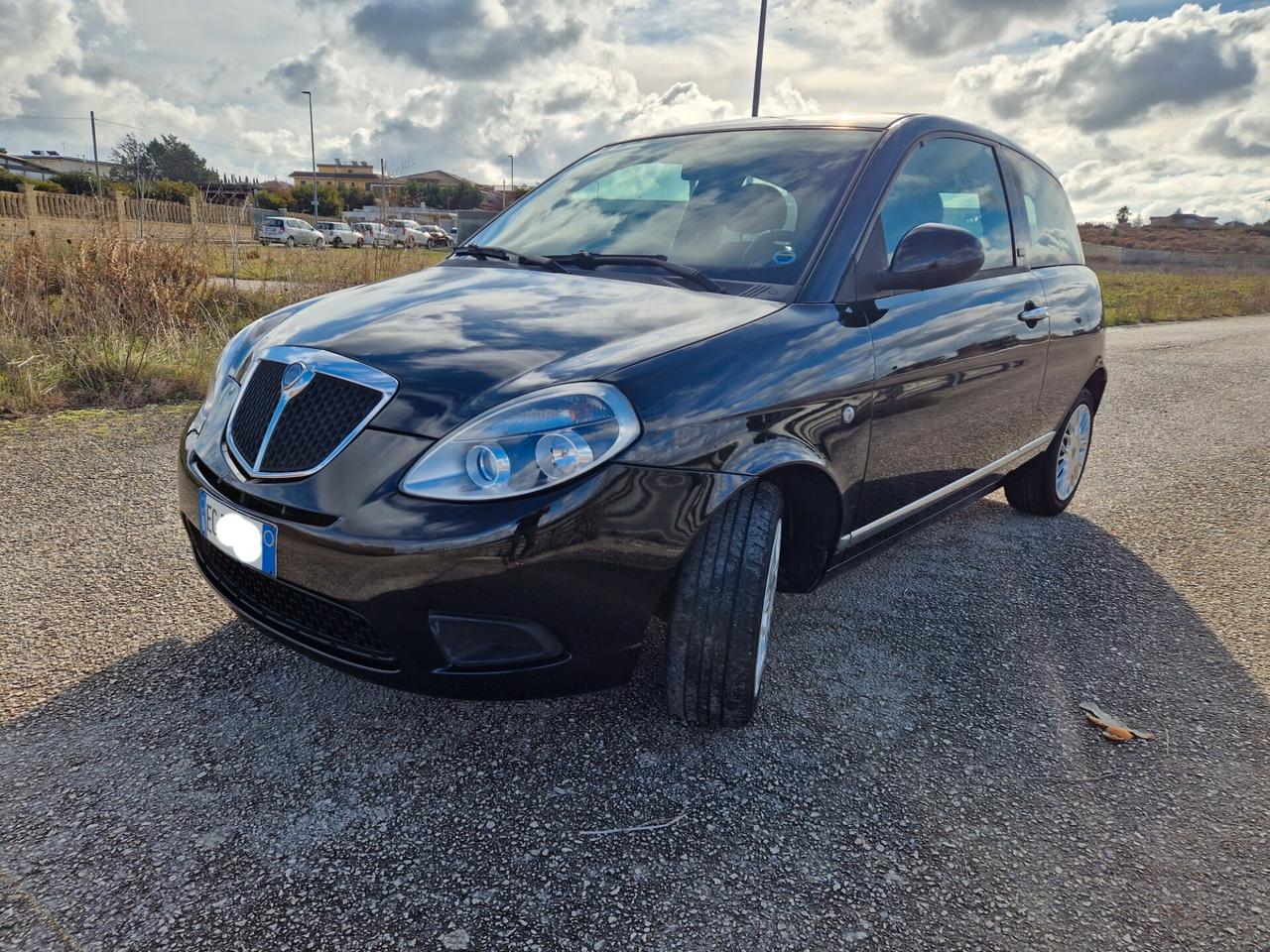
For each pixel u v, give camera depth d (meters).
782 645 2.82
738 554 2.08
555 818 1.93
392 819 1.89
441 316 2.29
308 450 1.97
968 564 3.63
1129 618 3.17
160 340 6.36
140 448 4.48
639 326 2.21
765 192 2.81
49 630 2.60
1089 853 1.92
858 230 2.64
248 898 1.65
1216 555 3.85
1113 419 6.69
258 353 2.31
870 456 2.54
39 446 4.43
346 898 1.67
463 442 1.84
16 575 2.95
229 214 8.94
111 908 1.60
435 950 1.56
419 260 9.51
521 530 1.81
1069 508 4.50
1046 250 3.90
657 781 2.07
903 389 2.63
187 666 2.45
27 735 2.10
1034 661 2.80
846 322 2.46
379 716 2.27
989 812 2.04
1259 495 4.80
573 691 2.01
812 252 2.56
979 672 2.71
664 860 1.82
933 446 2.90
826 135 3.02
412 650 1.88
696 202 2.89
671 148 3.27
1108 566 3.68
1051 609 3.22
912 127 3.05
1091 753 2.31
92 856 1.73
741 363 2.12
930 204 3.03
